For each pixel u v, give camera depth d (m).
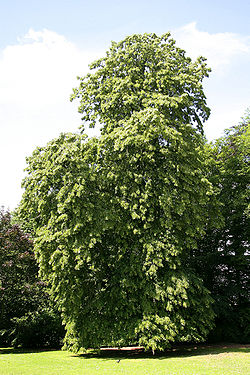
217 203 16.42
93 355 14.90
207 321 14.69
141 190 14.86
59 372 10.34
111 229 15.10
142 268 13.95
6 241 17.53
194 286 15.31
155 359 12.70
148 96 15.70
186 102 16.17
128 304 13.67
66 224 13.52
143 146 14.77
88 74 18.69
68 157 14.20
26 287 16.92
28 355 15.30
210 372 9.59
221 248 22.28
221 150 23.47
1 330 19.70
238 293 19.98
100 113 17.95
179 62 17.72
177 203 14.45
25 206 15.34
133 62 17.14
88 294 15.08
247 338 18.80
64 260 12.85
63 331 21.28
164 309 14.06
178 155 14.91
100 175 15.34
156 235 14.38
